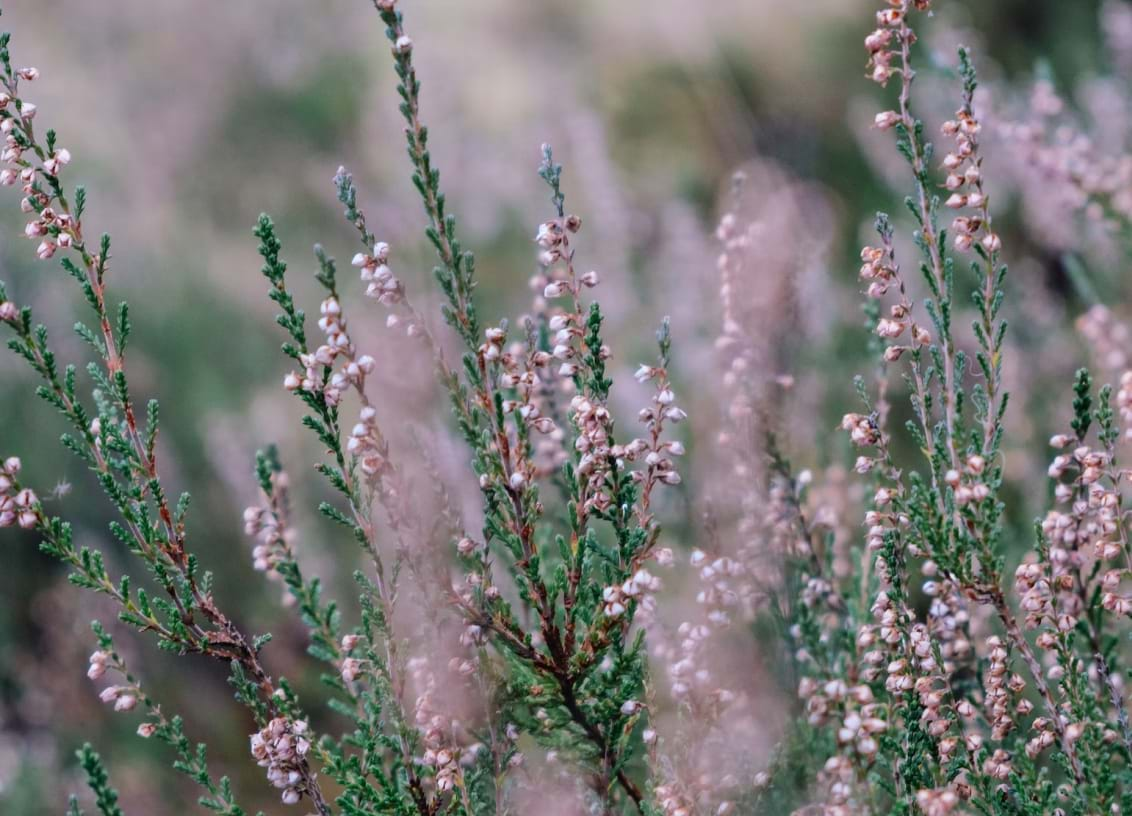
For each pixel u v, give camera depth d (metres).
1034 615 1.75
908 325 1.80
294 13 8.48
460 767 1.81
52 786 3.91
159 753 4.07
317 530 4.38
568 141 6.61
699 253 5.38
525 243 6.66
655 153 8.09
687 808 1.77
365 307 4.09
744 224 2.55
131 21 8.55
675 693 1.83
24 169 1.79
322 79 8.25
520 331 4.72
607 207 5.97
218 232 7.56
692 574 2.32
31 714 4.21
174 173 7.94
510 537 1.80
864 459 1.78
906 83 1.83
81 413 1.79
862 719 1.55
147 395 5.62
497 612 1.78
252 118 8.16
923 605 2.49
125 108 8.24
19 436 5.11
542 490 2.82
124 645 4.35
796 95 8.45
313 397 1.76
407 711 2.05
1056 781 2.36
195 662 4.29
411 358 2.49
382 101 7.26
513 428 2.39
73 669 4.32
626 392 4.43
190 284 6.43
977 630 2.36
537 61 8.88
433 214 1.79
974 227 1.81
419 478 1.92
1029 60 7.89
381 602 1.84
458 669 1.81
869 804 1.55
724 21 8.73
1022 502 3.67
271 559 2.00
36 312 5.55
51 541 1.71
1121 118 5.12
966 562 1.74
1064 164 3.42
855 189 7.02
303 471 4.81
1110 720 1.90
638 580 1.68
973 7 8.05
